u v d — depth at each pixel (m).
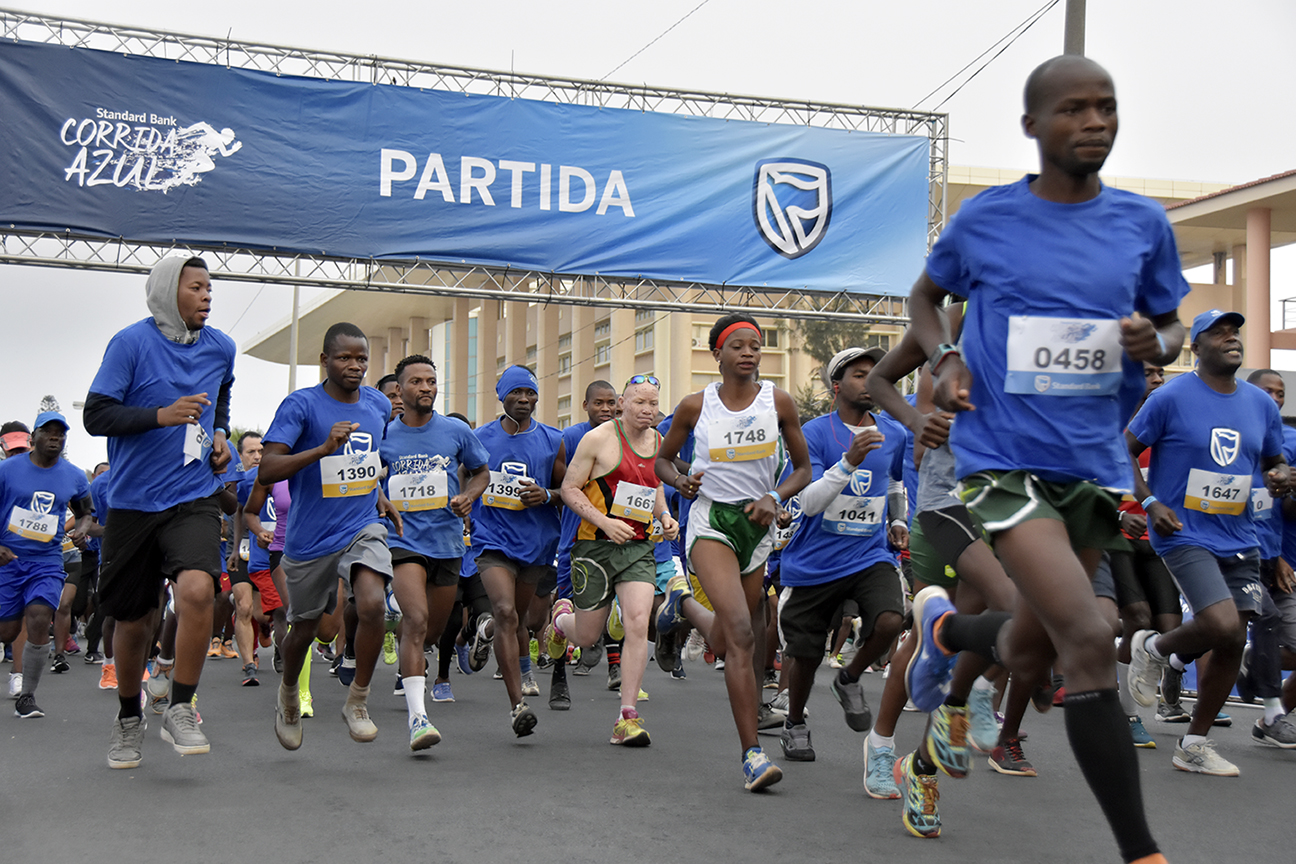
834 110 13.66
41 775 5.33
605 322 37.75
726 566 5.19
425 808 4.60
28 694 7.60
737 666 5.07
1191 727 5.80
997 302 3.10
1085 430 3.05
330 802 4.71
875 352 6.12
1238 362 5.78
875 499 5.86
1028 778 5.50
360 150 12.38
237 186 12.09
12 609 8.35
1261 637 6.71
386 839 4.07
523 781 5.22
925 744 4.09
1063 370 3.03
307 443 5.80
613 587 6.70
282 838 4.07
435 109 12.56
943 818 4.56
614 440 6.54
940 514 4.48
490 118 12.70
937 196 14.13
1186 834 4.38
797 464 5.52
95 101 11.77
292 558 5.75
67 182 11.70
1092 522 3.12
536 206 12.79
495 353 39.44
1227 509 5.77
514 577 7.88
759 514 5.09
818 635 5.95
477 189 12.64
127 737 5.52
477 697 8.76
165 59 11.95
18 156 11.60
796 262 13.40
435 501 6.71
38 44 11.67
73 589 11.06
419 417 6.77
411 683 5.85
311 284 12.46
